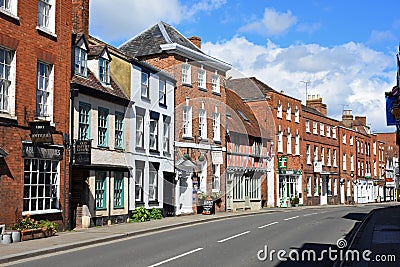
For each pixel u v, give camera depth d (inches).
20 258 469.4
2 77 617.3
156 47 1136.2
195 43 1374.3
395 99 792.3
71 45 752.3
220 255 486.0
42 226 629.9
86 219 766.5
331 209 1489.9
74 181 769.6
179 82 1117.7
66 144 717.9
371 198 2534.5
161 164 1026.7
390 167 2918.3
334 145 2107.5
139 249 533.3
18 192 622.5
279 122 1653.5
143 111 962.7
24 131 636.1
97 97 817.5
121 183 886.4
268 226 819.4
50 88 700.7
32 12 666.8
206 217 1030.4
